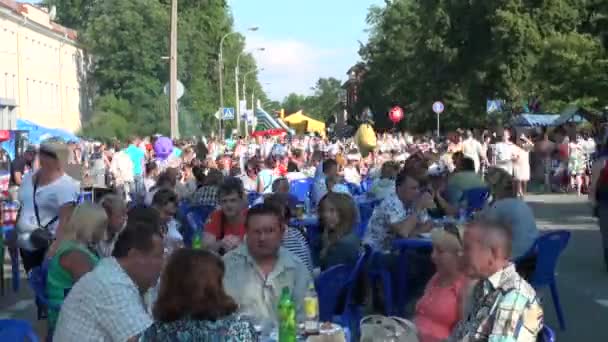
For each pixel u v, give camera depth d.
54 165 10.17
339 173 19.03
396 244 10.11
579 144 30.97
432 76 58.38
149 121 63.66
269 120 80.06
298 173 21.38
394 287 9.93
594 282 13.35
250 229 6.88
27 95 64.38
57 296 7.18
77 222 7.32
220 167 24.73
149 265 5.82
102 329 5.59
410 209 11.12
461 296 6.43
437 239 6.58
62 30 72.81
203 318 4.36
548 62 38.47
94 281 5.66
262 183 19.62
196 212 13.97
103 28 64.00
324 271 8.36
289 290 6.84
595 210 14.41
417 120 66.62
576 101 39.25
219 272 4.46
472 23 53.91
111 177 25.36
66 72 74.69
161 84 64.56
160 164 26.09
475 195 14.58
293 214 12.60
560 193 31.48
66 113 74.31
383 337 5.77
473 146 31.92
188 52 67.19
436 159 23.20
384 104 85.06
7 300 12.66
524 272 10.20
